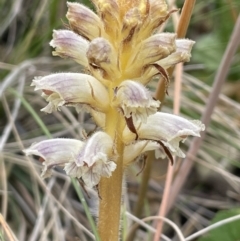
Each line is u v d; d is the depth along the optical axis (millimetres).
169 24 328
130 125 177
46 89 180
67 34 186
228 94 352
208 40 359
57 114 309
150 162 250
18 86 323
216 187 314
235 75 349
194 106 312
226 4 330
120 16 180
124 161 191
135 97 173
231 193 307
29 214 287
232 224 247
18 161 295
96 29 182
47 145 185
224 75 255
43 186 277
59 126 314
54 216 265
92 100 184
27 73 327
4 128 321
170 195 261
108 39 182
